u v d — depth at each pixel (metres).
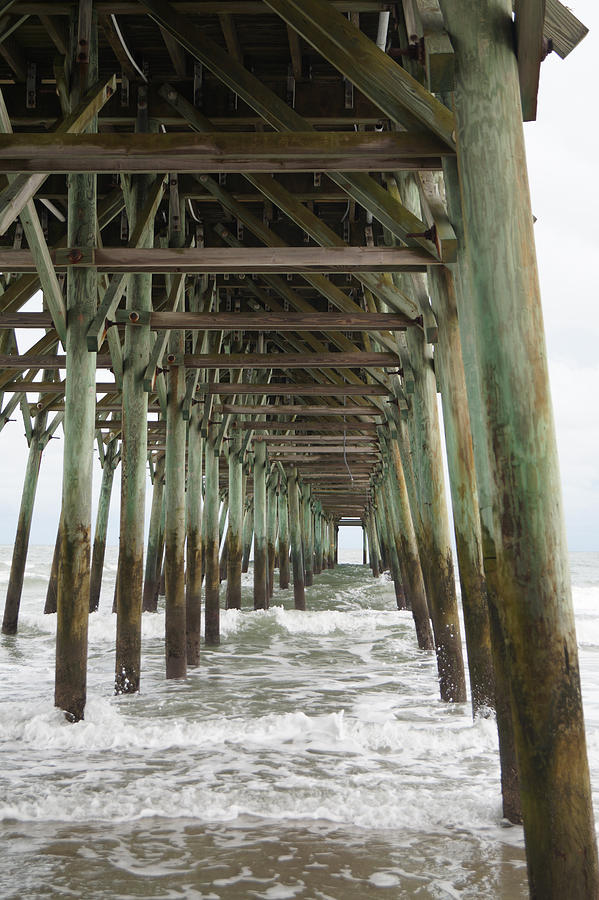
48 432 13.17
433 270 5.98
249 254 5.97
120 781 4.47
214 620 11.57
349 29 4.14
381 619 14.23
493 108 2.50
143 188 7.55
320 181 8.69
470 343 4.38
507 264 2.43
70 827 3.73
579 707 2.29
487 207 2.47
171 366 8.86
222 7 6.34
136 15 6.74
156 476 17.41
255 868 3.25
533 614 2.30
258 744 5.36
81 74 6.30
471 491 5.75
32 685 7.69
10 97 7.61
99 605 18.12
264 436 15.34
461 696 6.79
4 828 3.71
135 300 7.96
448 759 4.95
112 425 14.27
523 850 3.43
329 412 11.79
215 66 5.66
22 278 8.06
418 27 4.95
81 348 6.35
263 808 3.98
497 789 4.26
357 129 8.34
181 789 4.29
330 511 38.19
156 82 7.33
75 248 6.21
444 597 6.92
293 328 7.69
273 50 7.29
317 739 5.47
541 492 2.34
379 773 4.62
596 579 36.78
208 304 10.56
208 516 12.09
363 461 18.52
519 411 2.37
